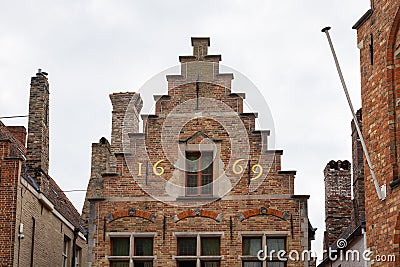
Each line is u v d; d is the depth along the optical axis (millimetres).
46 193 24141
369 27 16422
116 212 20906
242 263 20484
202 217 20766
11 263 20094
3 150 20734
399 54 15102
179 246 20766
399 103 15047
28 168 23750
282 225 20547
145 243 20844
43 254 23266
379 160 15578
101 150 27953
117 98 25422
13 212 20328
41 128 24156
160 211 20875
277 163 20953
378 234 15516
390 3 15281
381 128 15516
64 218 25547
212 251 20703
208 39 21906
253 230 20594
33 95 24438
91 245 20734
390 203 14922
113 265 20688
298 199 20672
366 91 16516
